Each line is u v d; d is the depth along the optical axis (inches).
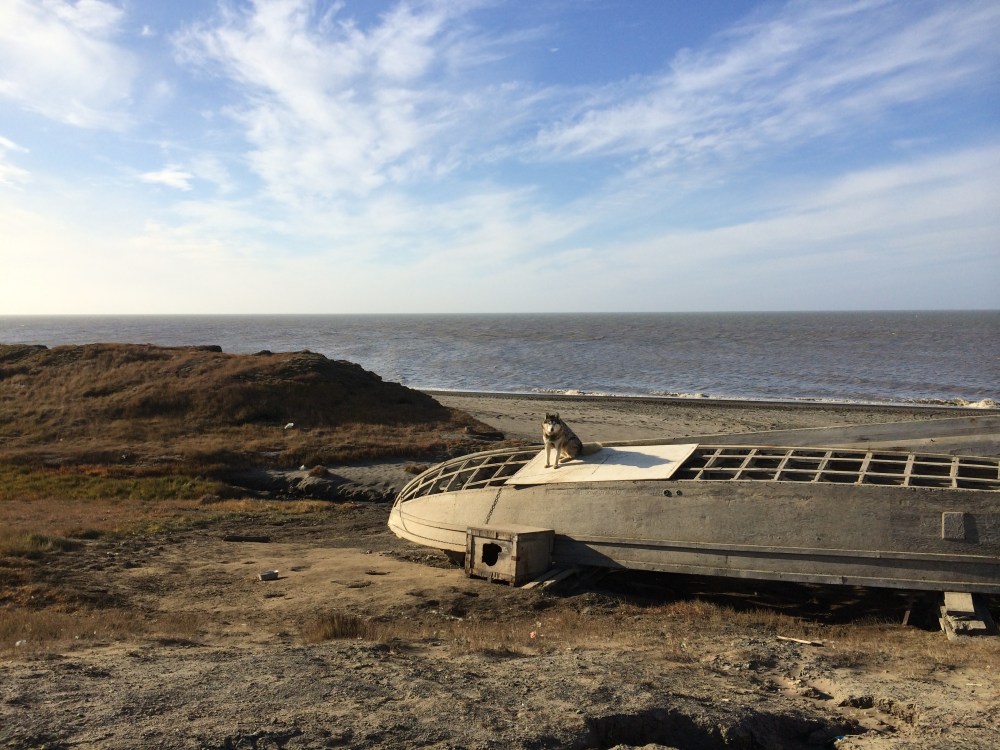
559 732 243.8
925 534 477.1
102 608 535.5
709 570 532.7
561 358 4286.4
